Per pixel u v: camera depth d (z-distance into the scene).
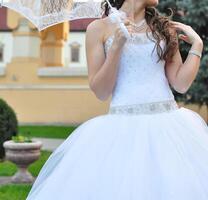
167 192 3.08
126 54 3.47
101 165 3.29
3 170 10.62
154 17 3.55
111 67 3.33
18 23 23.28
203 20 11.93
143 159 3.24
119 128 3.39
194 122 3.54
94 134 3.44
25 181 9.33
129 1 3.55
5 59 42.34
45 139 16.66
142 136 3.34
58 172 3.41
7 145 9.34
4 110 12.30
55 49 24.08
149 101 3.44
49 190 3.35
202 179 3.26
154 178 3.17
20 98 23.61
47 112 23.50
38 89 23.53
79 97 23.33
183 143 3.36
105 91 3.42
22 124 23.11
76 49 40.12
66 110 23.42
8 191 8.33
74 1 3.77
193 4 11.86
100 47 3.53
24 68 23.53
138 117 3.42
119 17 3.32
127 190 3.13
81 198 3.21
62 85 23.39
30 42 23.47
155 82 3.47
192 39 3.53
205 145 3.43
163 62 3.53
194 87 12.46
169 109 3.50
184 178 3.16
